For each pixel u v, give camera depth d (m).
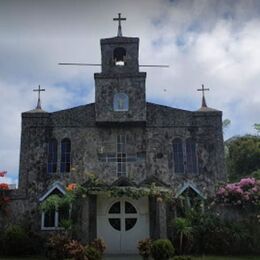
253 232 21.19
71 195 20.88
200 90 26.09
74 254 16.41
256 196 21.88
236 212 22.38
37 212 22.67
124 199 22.59
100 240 18.36
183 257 16.28
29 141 23.97
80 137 24.00
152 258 17.91
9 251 20.28
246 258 18.91
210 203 22.66
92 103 24.67
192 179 23.42
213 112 24.58
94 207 22.22
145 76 24.58
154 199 22.20
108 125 24.08
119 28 26.28
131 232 22.16
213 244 20.34
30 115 24.34
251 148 35.09
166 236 20.56
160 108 24.62
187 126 24.33
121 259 18.77
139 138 24.03
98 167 23.47
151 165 23.55
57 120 24.33
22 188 23.12
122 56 26.11
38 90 25.88
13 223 22.48
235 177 34.66
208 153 23.91
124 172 23.42
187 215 21.44
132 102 24.14
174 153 24.02
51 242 18.00
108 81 24.53
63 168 23.59
